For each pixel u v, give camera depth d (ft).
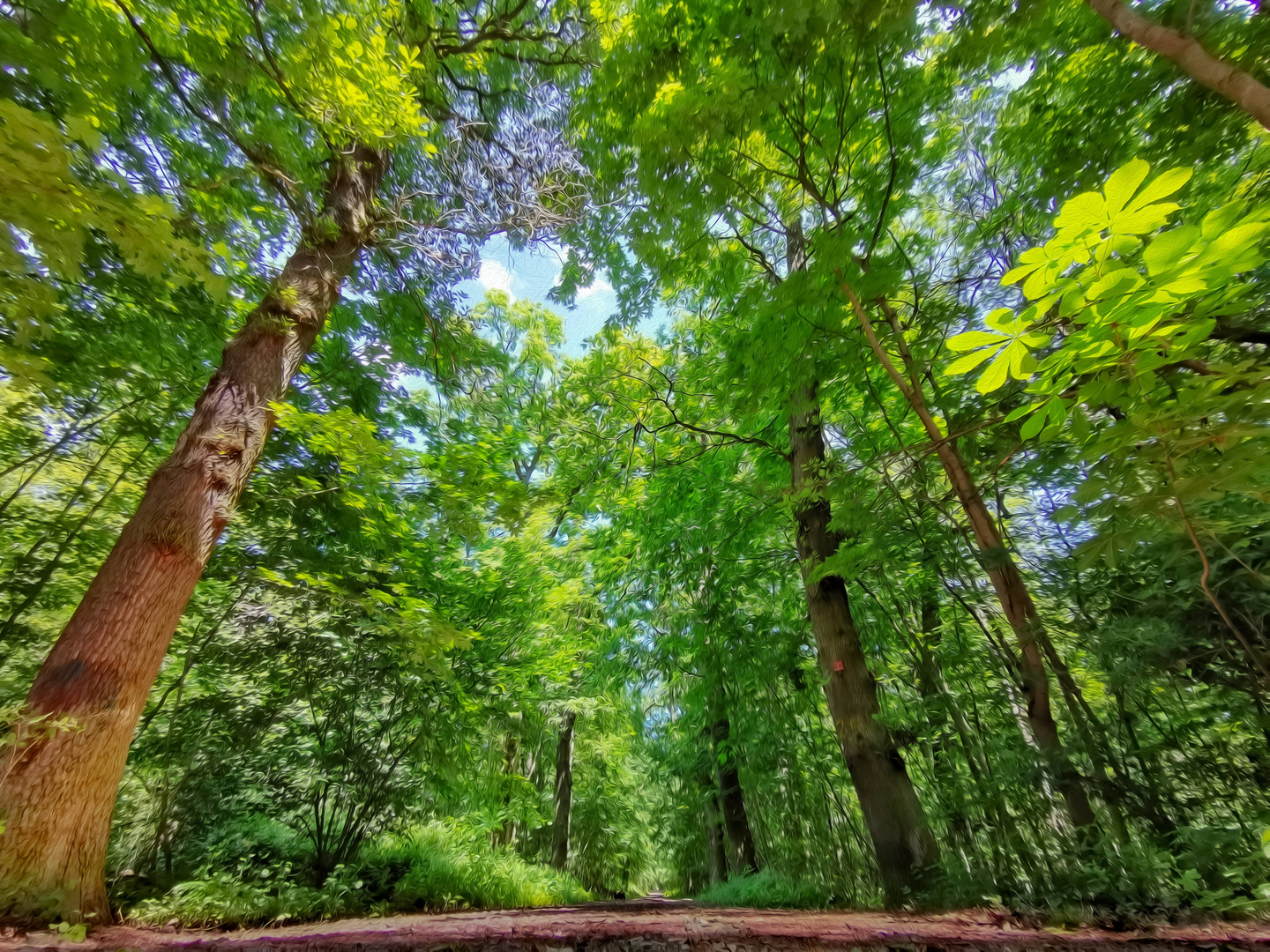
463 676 23.76
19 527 19.90
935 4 11.98
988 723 17.49
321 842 18.38
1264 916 8.39
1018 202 17.99
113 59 13.44
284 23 14.80
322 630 19.71
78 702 11.30
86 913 10.17
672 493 30.48
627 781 51.83
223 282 10.14
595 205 21.66
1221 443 6.56
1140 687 13.96
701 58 15.58
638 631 35.35
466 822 25.43
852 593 25.11
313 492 19.63
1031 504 20.29
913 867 14.21
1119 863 10.02
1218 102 12.35
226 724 18.57
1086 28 13.43
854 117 15.52
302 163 19.45
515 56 26.20
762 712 27.68
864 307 15.46
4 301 9.68
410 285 23.77
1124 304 6.48
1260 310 10.80
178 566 13.30
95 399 20.75
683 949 7.93
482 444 25.75
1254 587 10.94
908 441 23.39
